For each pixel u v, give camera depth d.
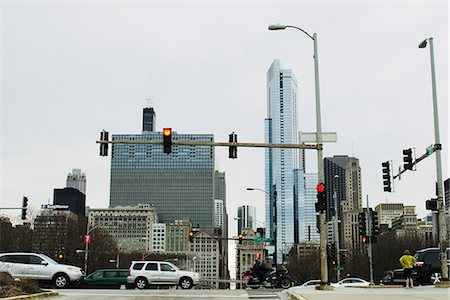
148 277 31.80
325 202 24.88
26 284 22.55
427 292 20.78
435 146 26.41
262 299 21.53
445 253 24.80
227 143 26.66
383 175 33.25
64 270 29.45
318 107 26.05
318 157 25.58
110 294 23.45
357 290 23.41
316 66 26.42
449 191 30.84
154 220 188.88
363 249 85.94
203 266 162.12
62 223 112.25
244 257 108.81
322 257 24.42
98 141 26.73
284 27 27.31
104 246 118.75
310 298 17.64
